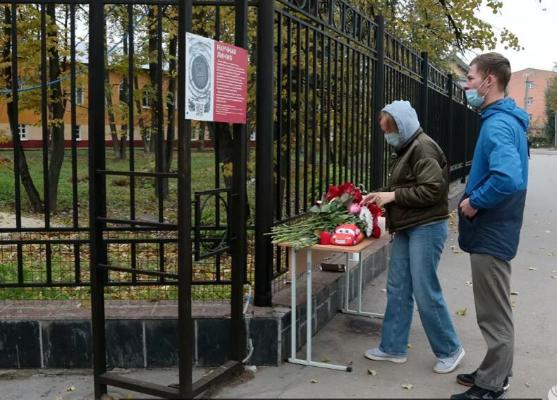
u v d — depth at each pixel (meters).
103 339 3.51
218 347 3.93
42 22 4.00
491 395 3.47
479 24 13.62
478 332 4.77
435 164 3.75
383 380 3.78
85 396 3.56
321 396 2.05
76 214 4.11
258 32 4.00
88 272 5.70
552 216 11.82
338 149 5.68
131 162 4.08
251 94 6.45
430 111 10.29
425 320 3.91
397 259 4.04
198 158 15.73
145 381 3.73
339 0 5.32
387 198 3.86
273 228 4.09
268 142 4.06
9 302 4.26
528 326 4.96
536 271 6.96
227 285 4.44
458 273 6.78
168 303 4.18
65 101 8.70
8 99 7.59
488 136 3.34
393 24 13.20
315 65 4.81
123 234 6.99
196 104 3.19
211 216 6.34
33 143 13.77
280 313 3.98
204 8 6.13
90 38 3.43
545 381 3.86
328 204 4.02
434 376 3.87
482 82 3.45
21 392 3.62
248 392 3.52
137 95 8.02
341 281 5.19
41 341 3.91
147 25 7.23
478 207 3.31
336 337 4.56
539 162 35.00
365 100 6.41
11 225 7.95
